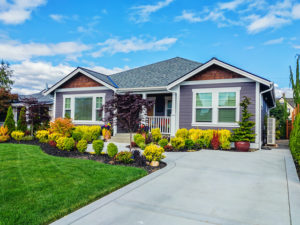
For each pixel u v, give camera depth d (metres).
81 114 14.65
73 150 8.92
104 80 14.03
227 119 10.75
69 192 4.26
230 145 10.38
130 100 7.84
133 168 6.04
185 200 4.09
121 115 7.77
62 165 6.24
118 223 3.21
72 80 15.09
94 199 4.09
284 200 4.12
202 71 11.40
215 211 3.63
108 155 7.85
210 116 11.14
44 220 3.21
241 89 10.50
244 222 3.27
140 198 4.16
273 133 13.05
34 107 12.80
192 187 4.82
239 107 10.50
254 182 5.20
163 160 7.43
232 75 10.72
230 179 5.43
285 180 5.36
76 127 12.95
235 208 3.76
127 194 4.36
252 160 7.64
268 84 9.77
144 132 11.39
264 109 14.30
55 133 10.36
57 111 15.48
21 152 8.33
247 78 10.40
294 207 3.77
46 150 9.04
